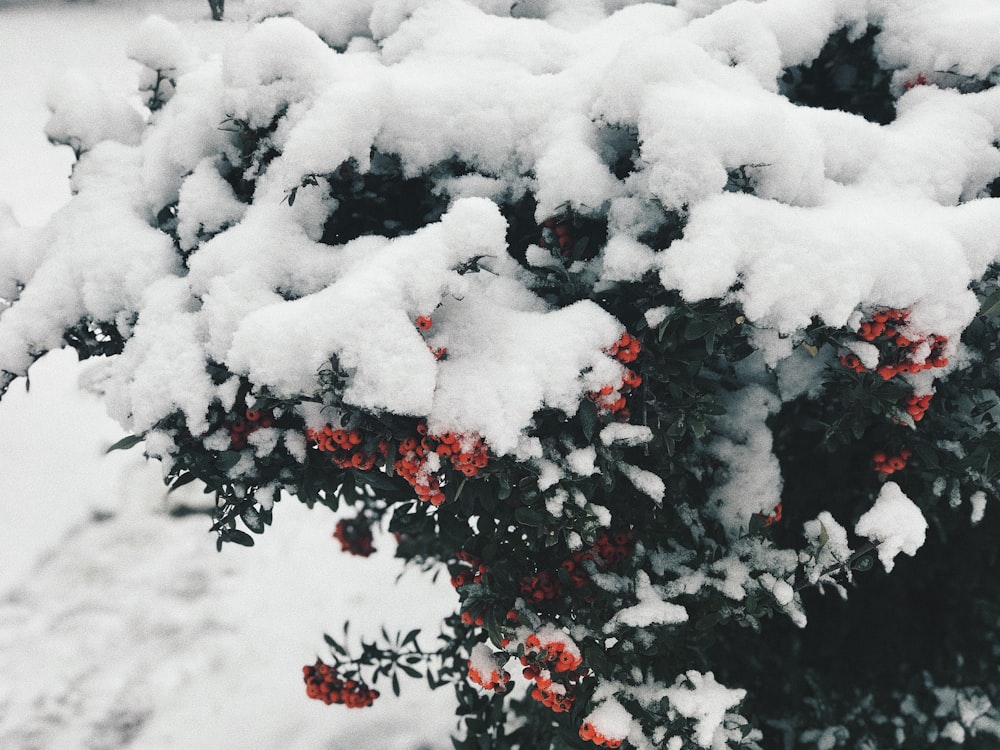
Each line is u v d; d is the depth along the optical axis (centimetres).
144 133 81
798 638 91
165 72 81
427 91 73
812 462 85
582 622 74
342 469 73
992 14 75
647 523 77
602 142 73
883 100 81
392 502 82
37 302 73
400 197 76
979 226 69
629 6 82
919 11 77
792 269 67
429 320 68
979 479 76
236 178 76
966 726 86
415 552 95
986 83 77
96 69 230
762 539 76
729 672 90
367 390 66
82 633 106
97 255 73
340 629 109
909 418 72
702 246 67
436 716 99
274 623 109
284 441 72
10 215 80
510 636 73
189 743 98
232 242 70
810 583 75
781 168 69
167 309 71
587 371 69
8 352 73
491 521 76
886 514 73
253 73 71
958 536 89
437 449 68
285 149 69
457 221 67
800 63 78
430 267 67
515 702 91
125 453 131
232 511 73
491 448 68
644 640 74
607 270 70
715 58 75
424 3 78
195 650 105
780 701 90
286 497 130
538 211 71
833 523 74
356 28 83
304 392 68
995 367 75
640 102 70
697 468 78
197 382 69
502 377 68
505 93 73
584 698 76
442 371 69
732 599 75
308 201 72
